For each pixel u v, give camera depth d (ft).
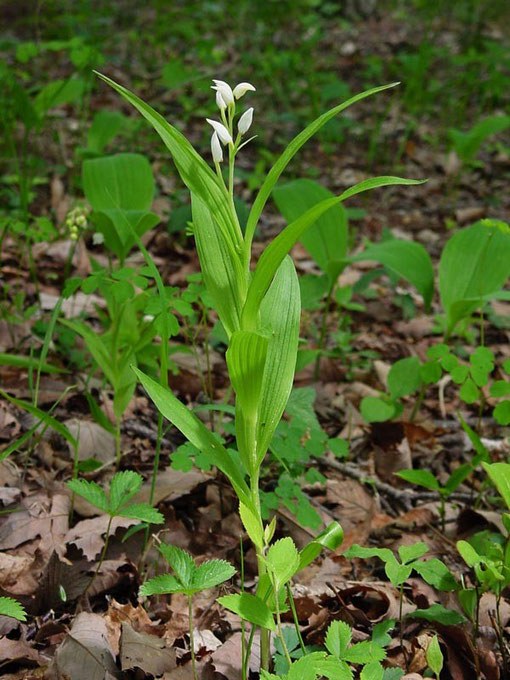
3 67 4.65
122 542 2.11
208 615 1.95
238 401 1.65
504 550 1.97
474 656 1.80
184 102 6.32
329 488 2.57
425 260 3.00
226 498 2.37
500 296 2.60
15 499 2.20
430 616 1.86
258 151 6.01
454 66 8.59
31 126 3.98
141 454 2.57
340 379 3.34
